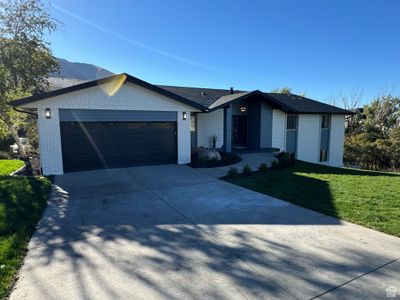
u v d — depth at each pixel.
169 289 2.96
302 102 20.38
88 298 2.80
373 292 2.88
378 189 7.50
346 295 2.83
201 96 17.25
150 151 11.60
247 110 17.52
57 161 9.80
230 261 3.58
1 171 10.80
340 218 5.19
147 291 2.93
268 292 2.90
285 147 17.81
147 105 11.27
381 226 4.70
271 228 4.73
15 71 12.73
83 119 10.17
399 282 3.06
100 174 9.73
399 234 4.37
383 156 23.97
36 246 4.07
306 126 18.64
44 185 7.88
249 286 3.01
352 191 7.25
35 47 13.14
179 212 5.66
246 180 8.84
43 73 13.80
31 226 4.80
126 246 4.05
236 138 17.48
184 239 4.30
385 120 30.50
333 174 10.22
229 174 9.22
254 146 17.12
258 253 3.80
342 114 19.95
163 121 11.72
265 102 16.61
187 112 12.17
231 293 2.89
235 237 4.36
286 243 4.12
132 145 11.22
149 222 5.08
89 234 4.52
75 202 6.40
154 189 7.65
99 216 5.43
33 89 14.15
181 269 3.38
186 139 12.23
